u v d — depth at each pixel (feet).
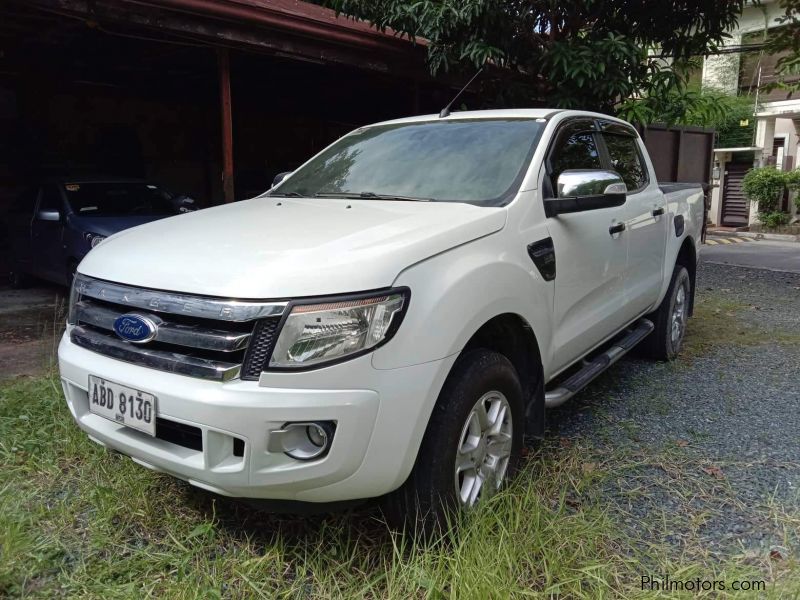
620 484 10.02
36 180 29.53
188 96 37.47
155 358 7.45
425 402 7.39
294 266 7.16
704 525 8.92
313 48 23.47
